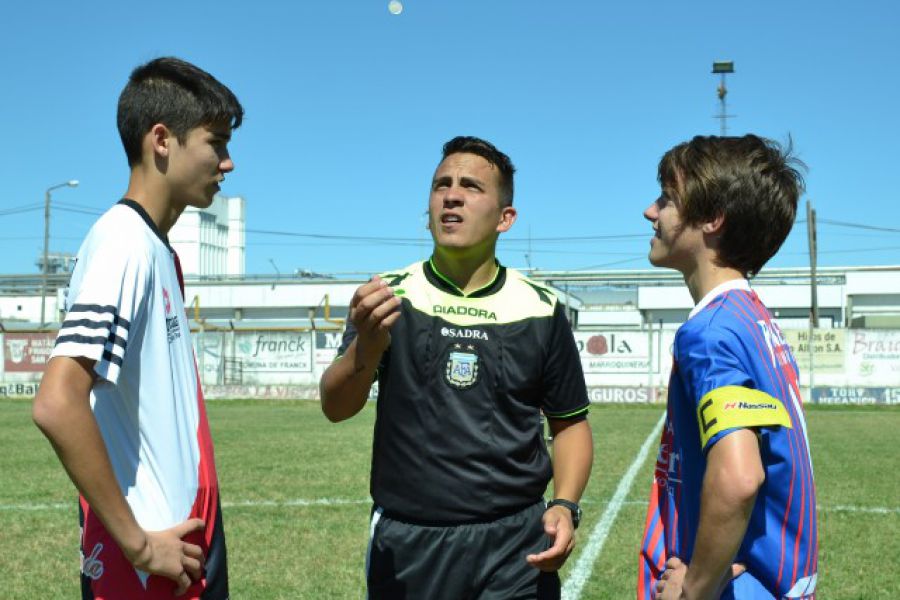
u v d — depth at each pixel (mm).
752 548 2199
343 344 3289
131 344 2523
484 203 3188
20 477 10750
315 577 6117
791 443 2207
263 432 17391
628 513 8445
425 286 3260
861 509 8805
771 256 2412
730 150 2373
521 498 3170
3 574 6160
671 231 2443
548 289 3365
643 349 30828
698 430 2273
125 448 2541
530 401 3236
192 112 2658
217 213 72688
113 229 2539
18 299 60094
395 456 3158
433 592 3109
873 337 29000
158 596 2545
